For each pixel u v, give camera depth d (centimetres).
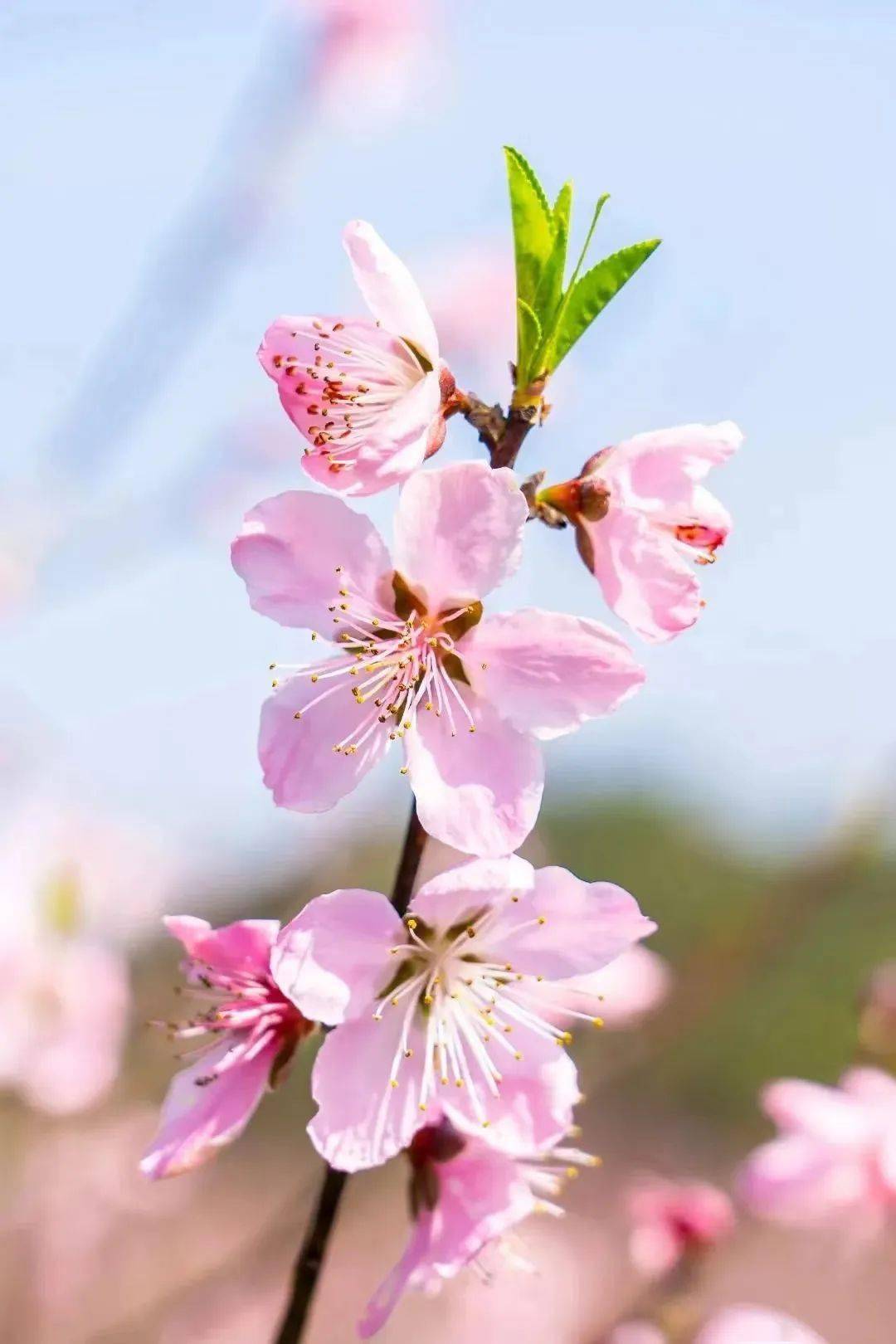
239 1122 39
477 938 40
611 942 40
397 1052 39
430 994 39
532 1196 39
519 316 40
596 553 40
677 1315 49
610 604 40
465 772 39
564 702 39
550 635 39
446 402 40
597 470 40
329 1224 39
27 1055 58
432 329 40
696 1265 50
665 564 39
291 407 40
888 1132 47
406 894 39
